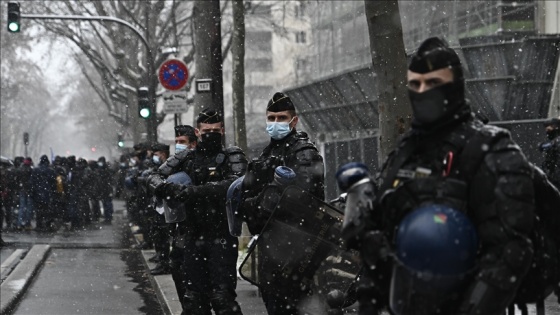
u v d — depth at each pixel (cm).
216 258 749
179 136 942
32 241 2125
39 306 1120
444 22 2734
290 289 602
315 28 4141
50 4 4238
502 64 2200
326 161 3306
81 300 1170
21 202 2538
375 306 415
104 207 2923
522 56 2181
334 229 596
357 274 595
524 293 413
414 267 346
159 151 1366
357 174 390
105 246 1984
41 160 2536
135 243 2053
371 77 2703
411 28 2981
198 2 1653
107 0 4453
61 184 2591
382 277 382
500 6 2320
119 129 7544
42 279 1393
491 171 355
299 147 639
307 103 3334
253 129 6762
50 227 2555
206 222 747
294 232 600
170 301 1055
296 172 629
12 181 2531
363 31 3588
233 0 1852
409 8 2984
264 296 655
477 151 358
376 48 895
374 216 386
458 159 362
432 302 349
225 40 5031
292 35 6253
